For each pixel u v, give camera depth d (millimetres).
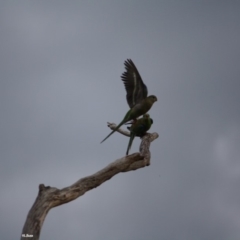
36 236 13914
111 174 15969
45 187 14680
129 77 20453
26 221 14102
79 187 15219
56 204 14633
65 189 14898
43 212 14250
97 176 15695
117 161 16141
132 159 16328
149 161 17906
